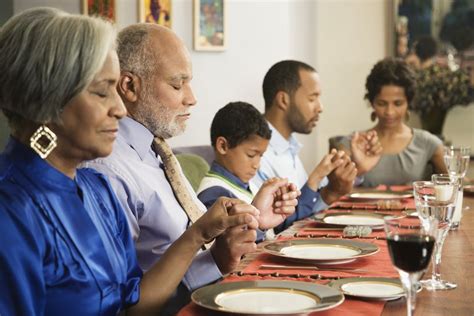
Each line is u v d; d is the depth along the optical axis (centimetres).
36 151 139
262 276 167
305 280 164
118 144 199
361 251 187
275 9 494
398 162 407
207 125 475
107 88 140
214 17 468
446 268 184
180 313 137
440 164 407
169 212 202
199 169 357
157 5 452
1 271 128
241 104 267
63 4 448
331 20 562
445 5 544
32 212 134
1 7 439
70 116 138
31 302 131
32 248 131
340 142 411
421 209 165
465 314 139
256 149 263
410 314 122
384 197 315
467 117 548
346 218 253
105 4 445
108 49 138
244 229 180
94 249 143
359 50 562
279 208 218
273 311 131
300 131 354
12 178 136
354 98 566
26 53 134
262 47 490
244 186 267
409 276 122
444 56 543
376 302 145
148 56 206
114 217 160
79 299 139
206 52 471
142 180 198
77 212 142
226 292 145
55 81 133
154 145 211
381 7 557
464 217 276
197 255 186
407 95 409
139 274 164
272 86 349
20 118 140
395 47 554
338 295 141
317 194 299
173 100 208
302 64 352
